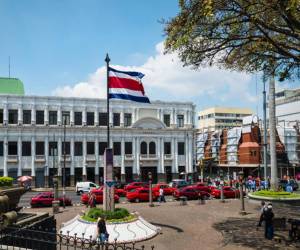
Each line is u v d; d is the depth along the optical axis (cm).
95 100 6444
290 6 1371
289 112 9144
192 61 1914
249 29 1772
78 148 6341
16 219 1316
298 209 3039
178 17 1686
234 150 7312
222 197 3659
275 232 2148
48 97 6191
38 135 6122
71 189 5866
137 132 6625
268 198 3278
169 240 2039
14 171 5978
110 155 2320
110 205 2288
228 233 2175
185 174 6850
